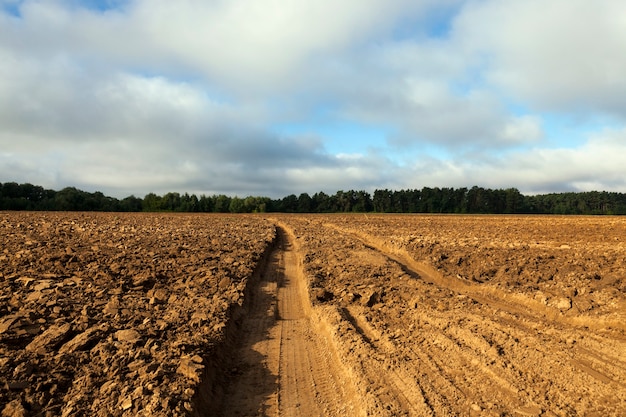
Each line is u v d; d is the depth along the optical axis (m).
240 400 7.52
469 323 10.12
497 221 53.19
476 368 7.77
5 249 18.48
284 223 48.69
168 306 11.57
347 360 8.42
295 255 23.77
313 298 13.02
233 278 15.04
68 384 6.81
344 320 10.73
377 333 9.85
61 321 9.15
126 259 17.30
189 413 6.12
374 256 19.84
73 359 7.49
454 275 15.41
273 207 121.06
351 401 7.16
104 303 11.01
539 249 21.80
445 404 6.52
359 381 7.46
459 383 7.23
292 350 9.74
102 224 37.72
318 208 123.19
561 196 124.50
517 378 7.27
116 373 7.06
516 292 12.70
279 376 8.40
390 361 8.14
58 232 27.31
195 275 15.15
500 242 25.20
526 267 16.16
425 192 121.94
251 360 9.21
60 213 63.66
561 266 16.14
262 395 7.67
